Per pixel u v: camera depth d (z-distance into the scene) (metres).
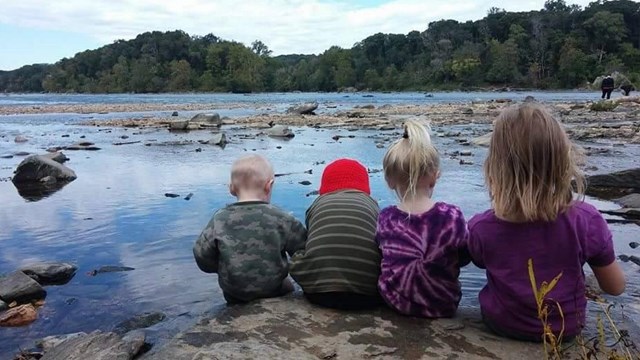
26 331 3.48
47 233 5.73
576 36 99.75
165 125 21.80
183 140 15.54
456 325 2.95
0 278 4.17
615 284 2.76
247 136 16.41
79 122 25.02
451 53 114.06
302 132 17.56
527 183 2.55
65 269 4.43
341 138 15.16
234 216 3.47
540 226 2.63
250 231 3.43
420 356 2.60
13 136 17.98
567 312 2.63
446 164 9.85
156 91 119.94
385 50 126.88
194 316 3.54
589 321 3.02
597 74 91.62
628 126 16.39
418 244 3.05
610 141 13.01
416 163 3.07
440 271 3.05
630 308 3.29
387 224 3.17
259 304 3.26
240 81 117.19
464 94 78.88
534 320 2.68
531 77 97.31
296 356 2.48
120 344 2.93
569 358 2.53
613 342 2.75
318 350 2.64
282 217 3.52
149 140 15.77
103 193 7.85
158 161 11.09
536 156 2.52
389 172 3.21
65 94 123.12
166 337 3.20
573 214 2.63
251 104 46.72
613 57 92.62
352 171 3.62
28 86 156.88
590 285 3.71
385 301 3.15
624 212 5.90
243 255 3.39
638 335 2.83
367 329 2.90
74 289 4.14
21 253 5.05
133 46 137.50
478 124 20.09
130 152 12.77
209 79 119.06
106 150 13.27
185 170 9.80
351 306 3.16
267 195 3.68
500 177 2.64
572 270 2.64
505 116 2.65
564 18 109.19
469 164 9.80
